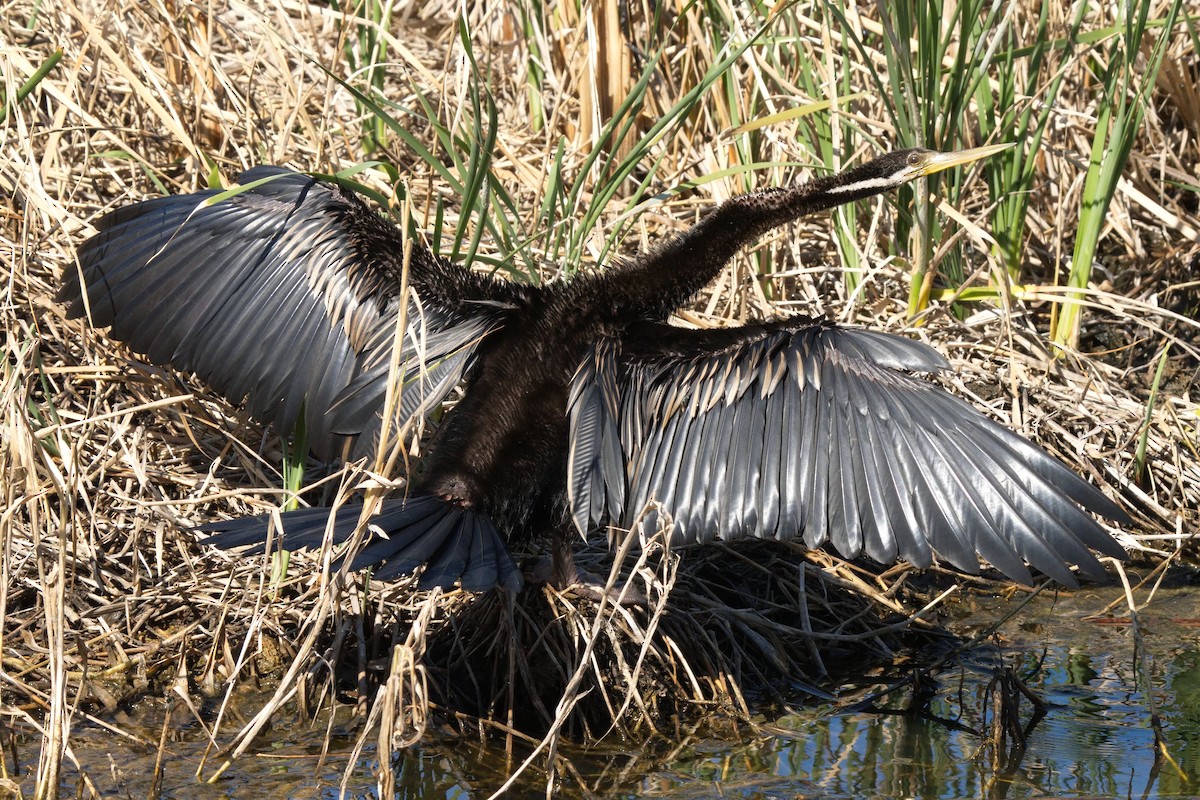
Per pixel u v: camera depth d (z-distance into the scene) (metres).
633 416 8.19
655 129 10.52
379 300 8.58
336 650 8.52
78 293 9.02
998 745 8.05
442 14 16.89
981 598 10.20
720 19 13.27
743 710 8.61
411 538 7.66
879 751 8.12
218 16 15.31
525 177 12.62
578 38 13.34
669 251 9.06
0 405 8.22
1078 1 13.75
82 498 9.48
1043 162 14.05
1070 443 11.25
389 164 9.70
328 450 8.70
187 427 9.71
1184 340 12.77
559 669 8.64
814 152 12.77
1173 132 15.02
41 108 13.00
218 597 9.02
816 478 7.68
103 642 8.58
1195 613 9.89
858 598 9.88
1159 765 7.91
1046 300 12.41
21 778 7.46
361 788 7.53
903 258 12.27
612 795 7.60
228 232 8.84
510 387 8.49
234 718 8.23
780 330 8.14
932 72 11.65
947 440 7.56
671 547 7.93
